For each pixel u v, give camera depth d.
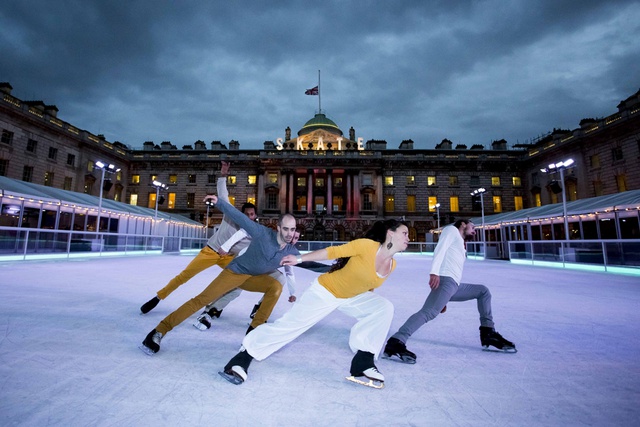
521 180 42.72
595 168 31.69
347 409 2.05
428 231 42.62
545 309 5.31
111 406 2.02
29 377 2.39
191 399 2.14
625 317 4.72
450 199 43.34
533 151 41.25
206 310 4.19
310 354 3.08
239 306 5.27
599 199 21.84
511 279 10.08
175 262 14.95
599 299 6.31
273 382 2.44
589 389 2.37
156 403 2.07
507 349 3.15
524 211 29.50
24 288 6.23
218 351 3.08
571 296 6.68
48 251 13.64
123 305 4.96
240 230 4.05
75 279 7.82
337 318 4.59
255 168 44.97
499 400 2.19
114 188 41.78
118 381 2.38
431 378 2.56
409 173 44.25
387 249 2.56
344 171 44.78
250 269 3.02
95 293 5.93
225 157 44.72
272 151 45.03
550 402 2.17
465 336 3.73
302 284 8.44
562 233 23.95
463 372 2.69
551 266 15.62
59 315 4.23
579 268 13.83
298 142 51.25
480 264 18.48
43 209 20.55
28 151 30.22
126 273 9.58
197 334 3.62
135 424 1.82
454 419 1.94
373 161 44.00
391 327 4.13
